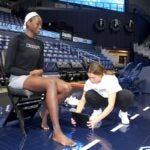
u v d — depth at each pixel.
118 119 3.87
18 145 2.58
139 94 7.23
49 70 9.75
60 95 2.94
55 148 2.52
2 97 5.63
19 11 15.48
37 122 3.47
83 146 2.61
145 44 18.03
